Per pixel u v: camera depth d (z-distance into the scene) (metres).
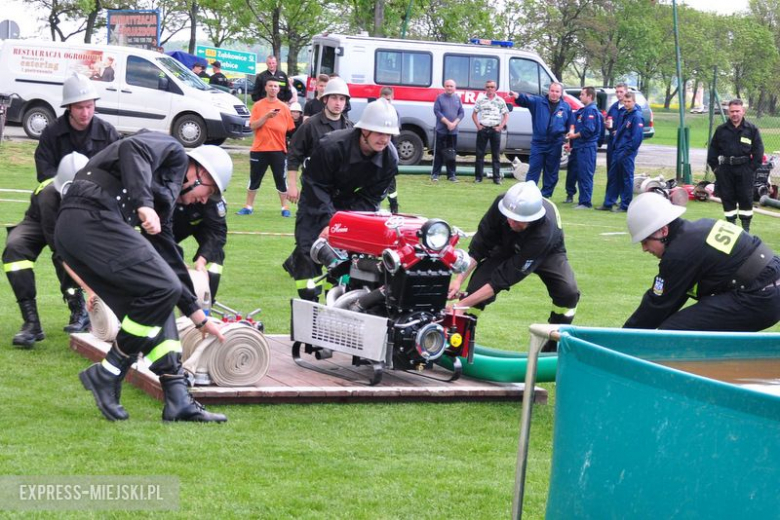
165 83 35.56
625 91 27.86
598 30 91.19
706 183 31.66
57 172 10.23
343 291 9.57
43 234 10.44
